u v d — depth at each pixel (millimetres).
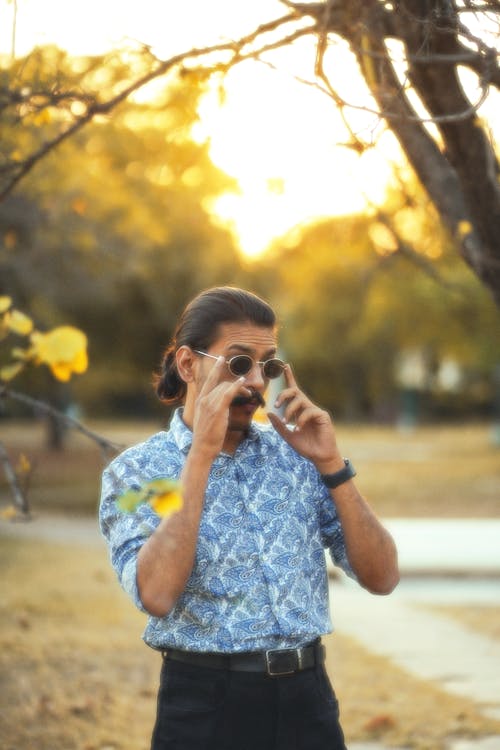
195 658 3182
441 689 7996
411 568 13500
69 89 4762
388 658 9094
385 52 4371
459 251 5074
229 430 3268
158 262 20734
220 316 3299
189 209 18609
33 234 12930
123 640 9727
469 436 54250
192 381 3357
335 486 3268
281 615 3168
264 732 3172
